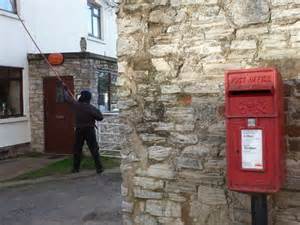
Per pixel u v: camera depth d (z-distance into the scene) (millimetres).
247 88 3799
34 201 8398
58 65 13867
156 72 4832
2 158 13188
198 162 4648
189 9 4648
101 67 14586
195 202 4676
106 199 8336
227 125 3902
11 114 13812
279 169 3775
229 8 4469
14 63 13867
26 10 14500
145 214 4922
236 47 4457
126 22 4941
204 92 4609
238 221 4477
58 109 13992
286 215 4266
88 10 18391
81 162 11945
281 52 4273
